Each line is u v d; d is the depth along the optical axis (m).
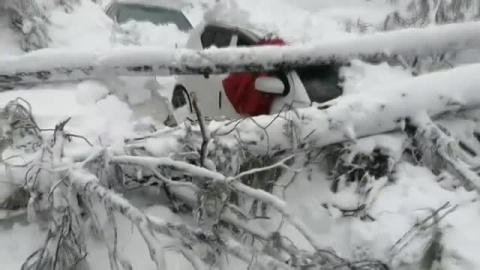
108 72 5.92
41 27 8.41
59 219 4.11
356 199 5.01
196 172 4.08
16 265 4.23
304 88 5.81
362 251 4.50
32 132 5.12
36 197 4.48
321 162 5.45
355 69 6.01
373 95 5.50
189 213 4.98
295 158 5.29
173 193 4.97
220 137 4.93
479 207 4.86
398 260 4.28
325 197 5.12
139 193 5.07
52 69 5.90
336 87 5.95
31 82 6.11
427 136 5.41
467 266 4.18
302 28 8.70
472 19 8.55
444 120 5.88
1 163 4.69
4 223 4.68
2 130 5.00
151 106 6.69
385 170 5.31
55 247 4.06
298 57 5.81
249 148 4.99
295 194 5.18
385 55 6.11
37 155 4.48
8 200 4.63
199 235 3.76
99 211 4.36
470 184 4.91
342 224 4.86
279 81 5.82
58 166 4.26
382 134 5.54
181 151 4.84
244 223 4.20
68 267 4.13
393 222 4.72
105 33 9.46
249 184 5.01
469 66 5.97
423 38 6.16
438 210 4.49
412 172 5.39
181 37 11.30
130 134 5.40
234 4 7.00
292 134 5.14
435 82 5.67
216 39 6.84
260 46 5.88
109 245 3.88
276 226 4.77
